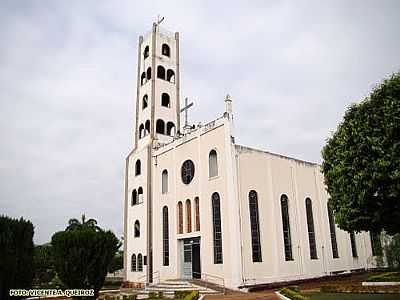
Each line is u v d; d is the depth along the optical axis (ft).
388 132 69.62
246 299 72.74
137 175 137.08
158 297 87.25
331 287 83.97
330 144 85.10
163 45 150.10
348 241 131.85
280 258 105.60
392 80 72.69
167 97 144.87
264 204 106.73
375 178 70.38
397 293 75.10
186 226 111.55
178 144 120.57
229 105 106.42
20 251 50.67
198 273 106.01
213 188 104.01
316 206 124.06
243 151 105.70
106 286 131.85
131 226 134.62
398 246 140.56
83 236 66.64
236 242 94.89
